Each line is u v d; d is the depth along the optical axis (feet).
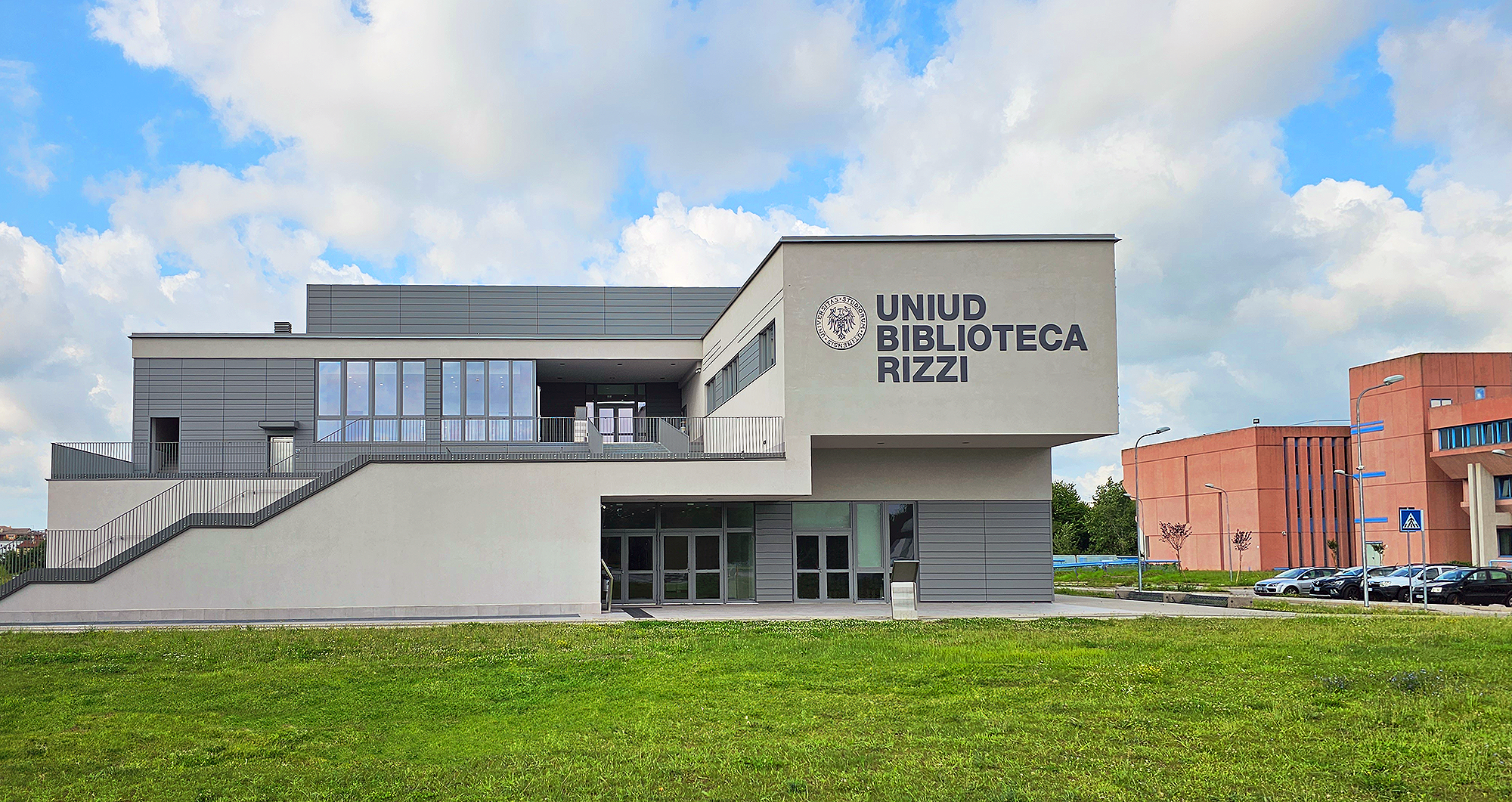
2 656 57.52
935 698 41.91
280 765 32.37
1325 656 53.06
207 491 103.76
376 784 29.89
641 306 143.33
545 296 142.00
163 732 37.24
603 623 76.28
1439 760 30.63
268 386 115.14
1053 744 33.30
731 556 99.60
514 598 88.12
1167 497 300.61
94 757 33.63
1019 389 90.12
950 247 91.04
